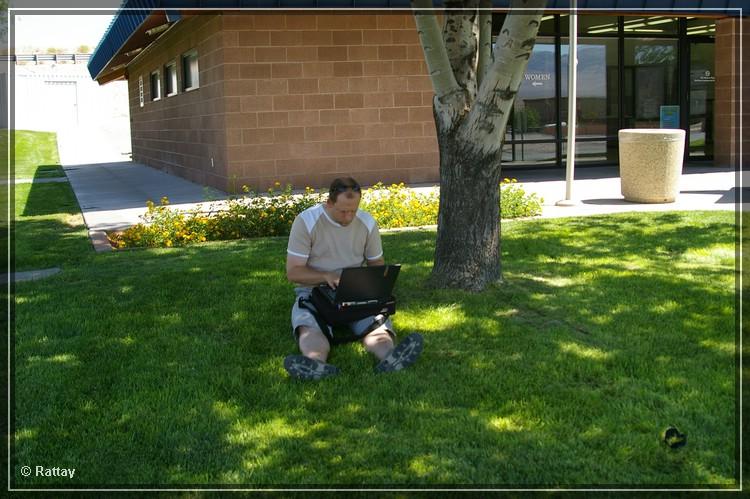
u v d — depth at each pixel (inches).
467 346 199.6
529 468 137.5
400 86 583.8
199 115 640.4
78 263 314.5
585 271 273.3
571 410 159.8
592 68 690.8
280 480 135.1
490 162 249.1
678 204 436.1
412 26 579.8
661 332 207.3
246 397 169.5
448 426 153.6
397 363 181.9
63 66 1875.0
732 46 670.5
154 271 291.1
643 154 441.4
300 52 559.5
